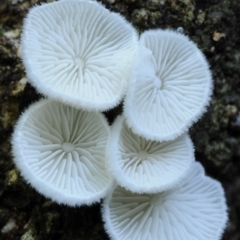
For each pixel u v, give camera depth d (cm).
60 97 5
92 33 5
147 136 5
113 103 5
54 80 5
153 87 5
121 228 5
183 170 5
